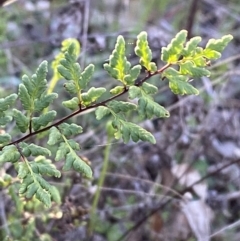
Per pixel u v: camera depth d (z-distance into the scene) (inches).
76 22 91.7
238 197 87.7
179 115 83.9
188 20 88.7
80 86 35.9
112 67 35.2
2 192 64.9
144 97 35.2
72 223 60.9
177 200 75.6
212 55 34.7
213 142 92.7
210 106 90.2
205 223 80.0
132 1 114.1
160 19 111.4
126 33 96.3
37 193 35.2
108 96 84.5
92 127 84.3
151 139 35.4
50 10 105.2
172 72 35.2
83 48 80.9
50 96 36.3
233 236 84.4
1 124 36.0
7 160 35.5
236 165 92.2
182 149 85.5
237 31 116.0
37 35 106.2
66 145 36.1
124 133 35.6
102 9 112.6
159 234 79.2
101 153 79.8
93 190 70.9
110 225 79.0
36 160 41.6
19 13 109.8
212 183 90.6
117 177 80.2
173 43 34.5
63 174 65.1
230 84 105.3
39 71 35.9
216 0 122.3
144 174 83.0
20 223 59.7
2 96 82.3
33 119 36.3
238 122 97.7
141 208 79.0
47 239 60.7
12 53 102.0
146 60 35.3
